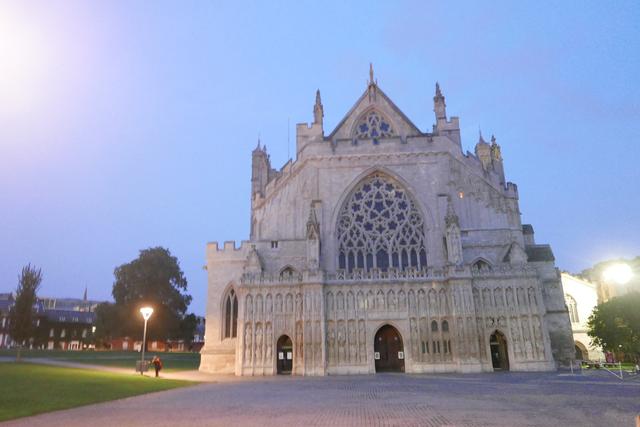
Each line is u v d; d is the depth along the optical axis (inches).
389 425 706.8
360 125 2824.8
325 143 2650.1
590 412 828.0
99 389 1238.3
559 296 2347.4
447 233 2303.2
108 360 2748.5
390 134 2780.5
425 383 1550.2
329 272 2325.3
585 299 3479.3
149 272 3634.4
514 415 799.7
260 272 2389.3
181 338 3978.8
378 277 2285.9
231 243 2608.3
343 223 2561.5
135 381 1525.6
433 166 2581.2
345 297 2265.0
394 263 2480.3
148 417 814.5
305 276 2266.2
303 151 2662.4
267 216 2610.7
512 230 2465.6
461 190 2539.4
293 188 2628.0
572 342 2269.9
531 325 2170.3
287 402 1040.2
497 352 2316.7
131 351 4205.2
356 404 988.6
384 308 2241.6
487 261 2423.7
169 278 3769.7
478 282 2239.2
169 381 1631.4
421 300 2241.6
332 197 2571.4
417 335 2199.8
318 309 2218.3
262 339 2231.8
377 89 2847.0
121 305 3592.5
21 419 796.0
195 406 973.2
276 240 2549.2
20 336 2361.0
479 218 2495.1
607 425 692.1
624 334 2335.1
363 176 2596.0
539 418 764.0
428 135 2645.2
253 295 2292.1
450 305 2204.7
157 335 3565.5
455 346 2145.7
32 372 1536.7
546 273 2390.5
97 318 4136.3
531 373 1983.3
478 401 1016.9
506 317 2187.5
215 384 1614.2
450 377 1829.5
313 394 1226.6
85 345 6018.7
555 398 1056.8
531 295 2204.7
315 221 2377.0
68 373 1616.6
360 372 2154.3
